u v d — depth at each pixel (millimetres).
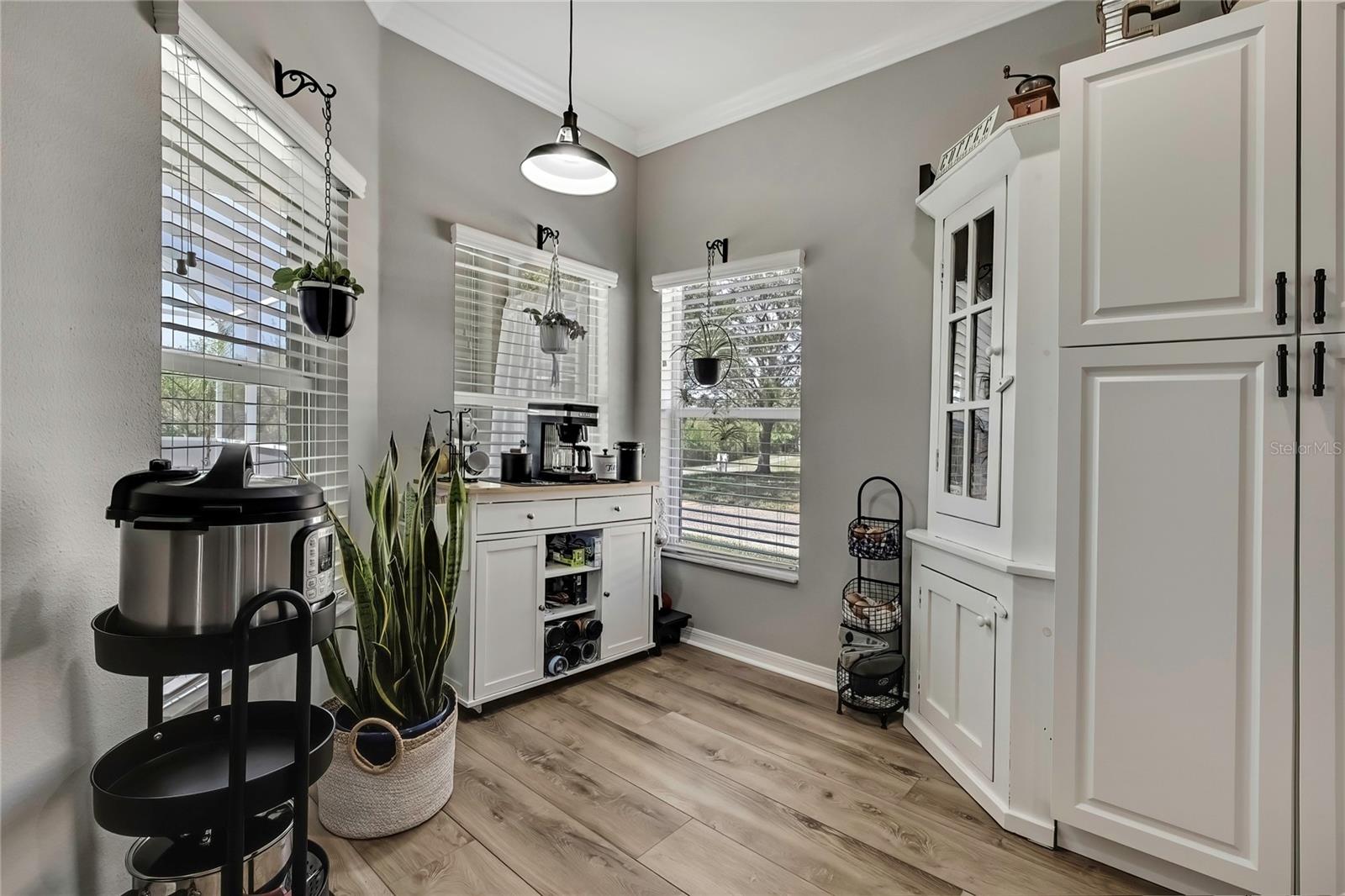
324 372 2109
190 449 1491
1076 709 1598
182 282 1407
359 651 1757
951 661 2041
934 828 1709
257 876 1061
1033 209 1743
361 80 2264
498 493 2340
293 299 1850
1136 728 1522
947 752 2010
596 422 2898
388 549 1734
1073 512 1598
